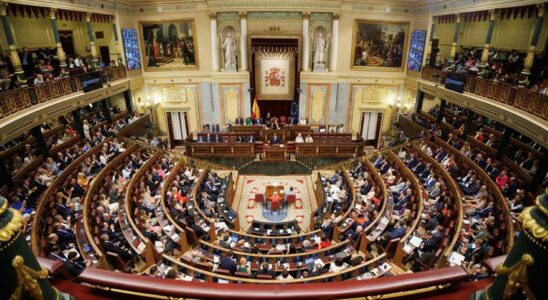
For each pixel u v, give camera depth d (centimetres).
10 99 1069
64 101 1349
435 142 1575
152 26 1920
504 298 182
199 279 765
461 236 883
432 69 1736
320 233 1055
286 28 1880
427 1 1767
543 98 1023
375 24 1897
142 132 1967
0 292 164
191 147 1838
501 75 1359
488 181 1112
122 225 986
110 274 237
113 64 1848
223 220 1188
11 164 1238
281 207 1468
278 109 2070
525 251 173
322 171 1789
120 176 1323
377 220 1020
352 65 1969
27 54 1394
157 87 2034
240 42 1914
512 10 1260
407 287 227
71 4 1438
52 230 902
